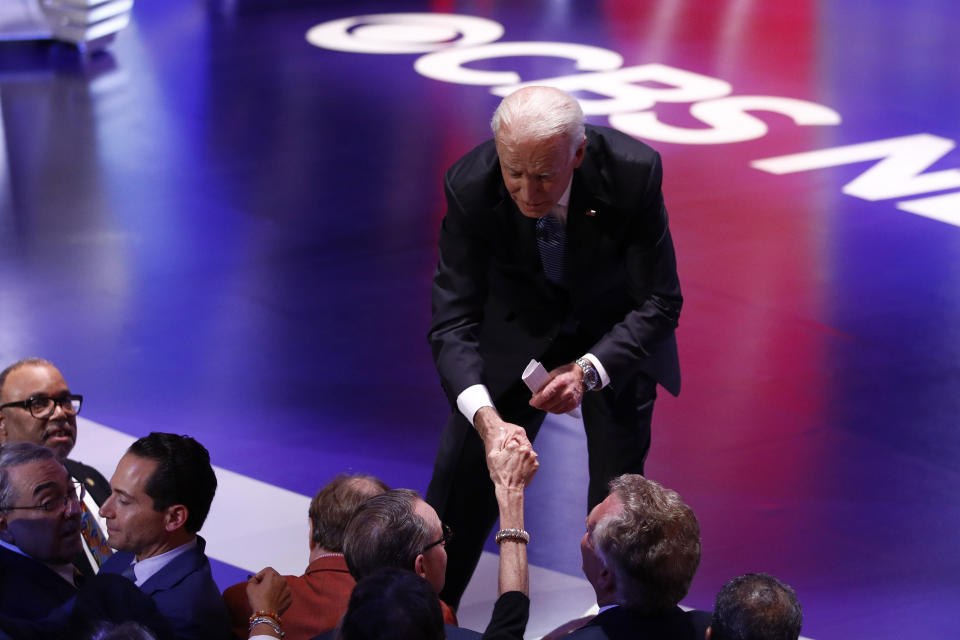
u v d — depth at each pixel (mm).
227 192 31812
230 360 22562
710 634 8938
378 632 7395
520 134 10500
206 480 10500
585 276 12258
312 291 25812
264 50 46156
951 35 49031
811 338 23562
